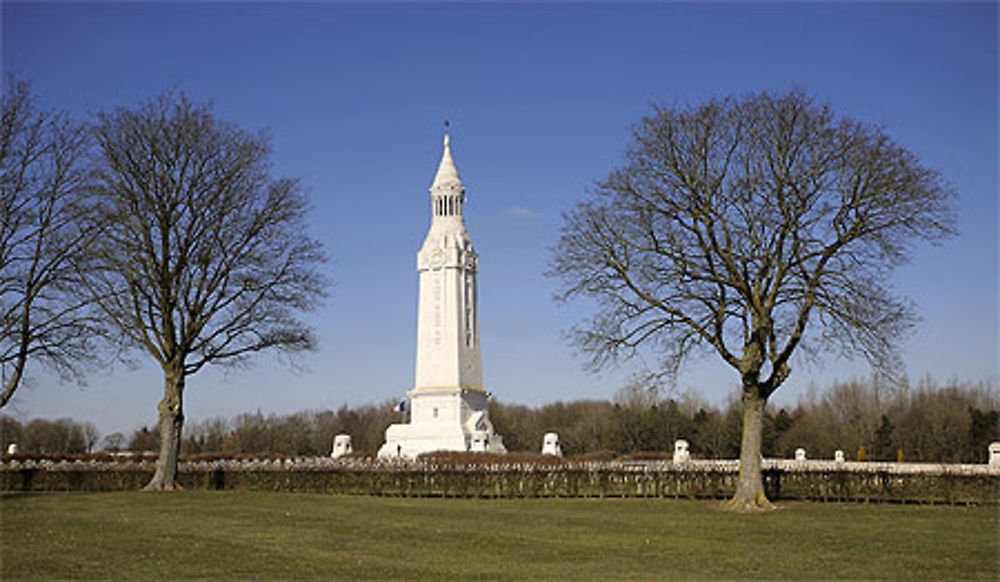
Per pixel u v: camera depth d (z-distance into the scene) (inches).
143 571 954.7
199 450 7706.7
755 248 1749.5
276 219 2241.6
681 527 1407.5
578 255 1875.0
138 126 2108.8
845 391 6343.5
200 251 2176.4
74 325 1991.9
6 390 1947.6
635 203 1825.8
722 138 1777.8
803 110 1721.2
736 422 5103.3
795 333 1750.7
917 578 946.7
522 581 905.5
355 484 2235.5
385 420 6422.2
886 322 1701.5
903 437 4830.2
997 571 992.2
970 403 5580.7
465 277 4212.6
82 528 1333.7
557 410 7819.9
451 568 987.3
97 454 3339.1
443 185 4330.7
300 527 1373.0
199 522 1435.8
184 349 2212.1
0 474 2356.1
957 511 1716.3
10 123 1892.2
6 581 895.1
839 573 974.4
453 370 4089.6
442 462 2301.9
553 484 2130.9
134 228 2129.7
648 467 2149.4
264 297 2252.7
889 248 1711.4
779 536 1293.1
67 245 1966.0
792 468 2048.5
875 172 1683.1
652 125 1813.5
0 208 1886.1
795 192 1692.9
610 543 1205.7
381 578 919.0
